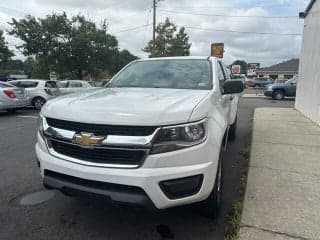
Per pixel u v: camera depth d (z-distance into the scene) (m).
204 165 2.75
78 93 3.81
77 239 3.04
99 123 2.68
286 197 3.85
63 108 2.99
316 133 8.05
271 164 5.21
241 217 3.35
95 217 3.47
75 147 2.84
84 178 2.76
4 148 6.61
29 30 28.95
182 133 2.66
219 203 3.44
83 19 30.84
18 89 12.99
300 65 13.73
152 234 3.14
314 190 4.08
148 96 3.33
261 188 4.14
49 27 29.03
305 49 12.62
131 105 2.88
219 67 4.78
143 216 3.49
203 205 3.23
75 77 31.97
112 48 32.84
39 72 33.12
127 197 2.64
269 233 3.04
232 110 6.23
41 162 3.08
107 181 2.68
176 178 2.64
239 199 3.93
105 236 3.10
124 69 4.80
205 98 3.20
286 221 3.27
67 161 2.87
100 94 3.58
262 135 7.72
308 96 11.22
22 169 5.12
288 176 4.61
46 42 29.39
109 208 3.67
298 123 9.79
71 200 3.89
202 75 4.18
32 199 3.93
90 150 2.73
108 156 2.69
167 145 2.61
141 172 2.59
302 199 3.80
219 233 3.18
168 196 2.66
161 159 2.60
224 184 4.53
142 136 2.60
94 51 31.02
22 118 11.84
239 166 5.39
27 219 3.41
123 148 2.62
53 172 3.00
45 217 3.46
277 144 6.70
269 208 3.55
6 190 4.21
